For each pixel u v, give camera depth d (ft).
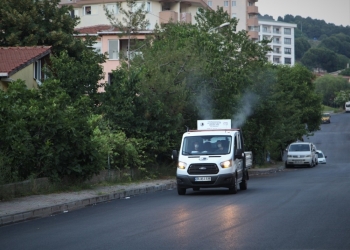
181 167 91.09
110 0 314.96
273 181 126.62
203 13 181.47
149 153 125.90
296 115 232.94
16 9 173.27
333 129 490.49
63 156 89.04
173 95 132.67
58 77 125.39
